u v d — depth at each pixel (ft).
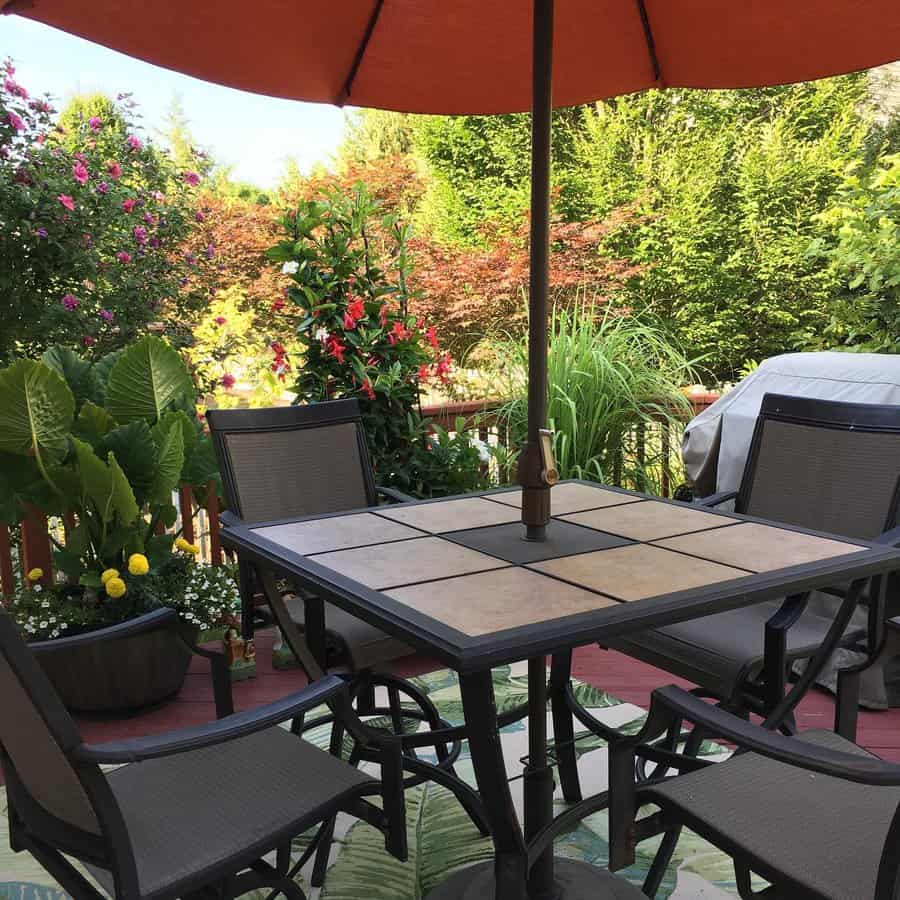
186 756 5.80
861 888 4.33
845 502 8.28
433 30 8.35
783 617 6.74
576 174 31.24
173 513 11.21
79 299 17.66
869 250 19.15
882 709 9.90
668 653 7.30
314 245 13.37
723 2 7.84
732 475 11.45
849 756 4.20
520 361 16.51
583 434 15.39
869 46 7.59
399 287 13.37
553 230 28.12
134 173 19.66
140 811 5.16
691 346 30.78
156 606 10.12
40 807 4.82
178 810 5.16
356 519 7.20
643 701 10.43
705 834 4.90
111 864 4.32
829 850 4.65
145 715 10.42
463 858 7.50
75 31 6.77
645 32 8.39
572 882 6.93
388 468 12.98
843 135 29.19
